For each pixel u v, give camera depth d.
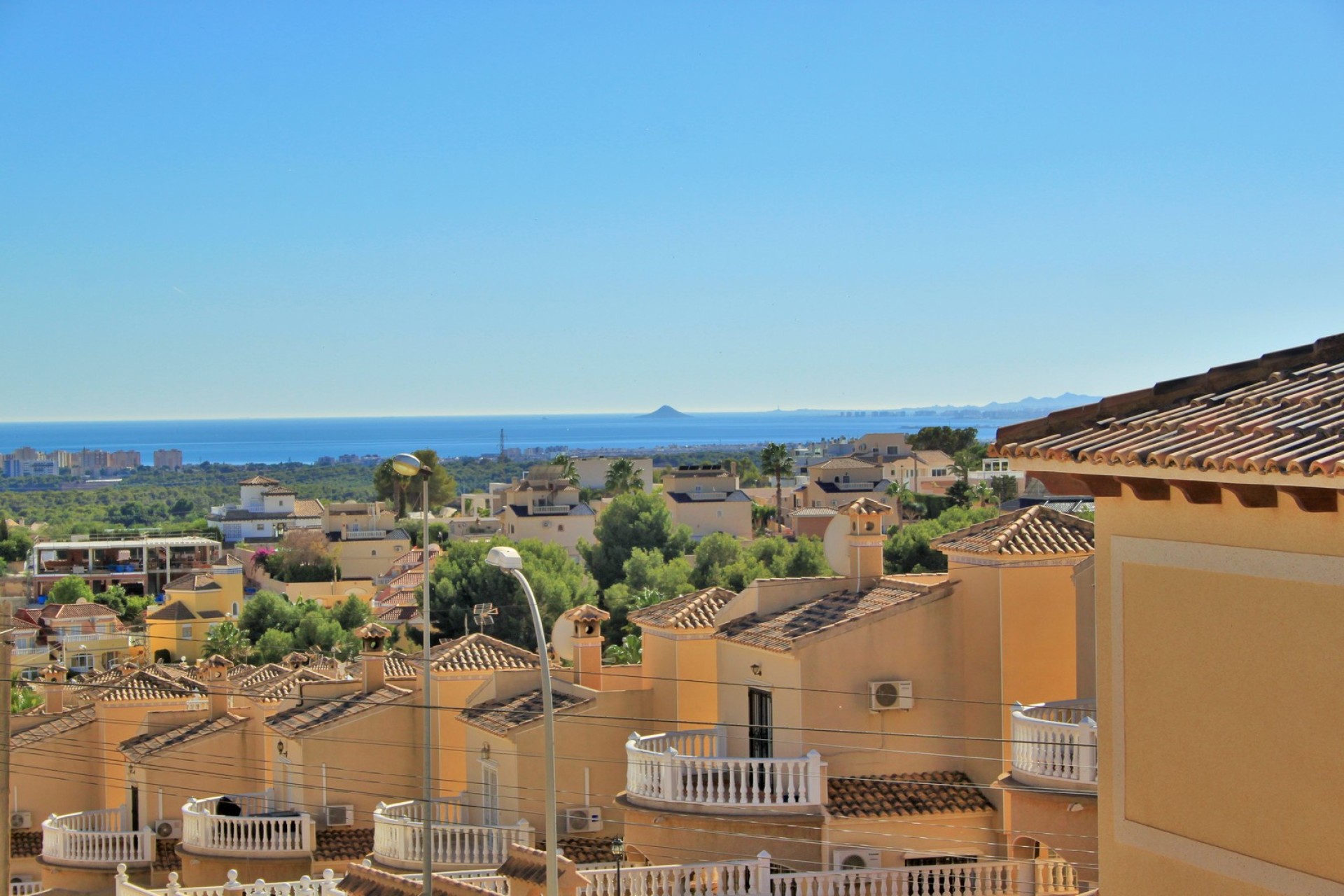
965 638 28.00
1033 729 23.25
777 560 97.56
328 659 65.38
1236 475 11.87
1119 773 13.90
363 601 122.38
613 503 122.50
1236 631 12.57
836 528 31.00
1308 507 11.69
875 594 29.33
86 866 39.84
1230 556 12.65
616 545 119.06
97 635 113.69
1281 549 12.14
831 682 27.36
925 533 90.38
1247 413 13.20
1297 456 11.36
